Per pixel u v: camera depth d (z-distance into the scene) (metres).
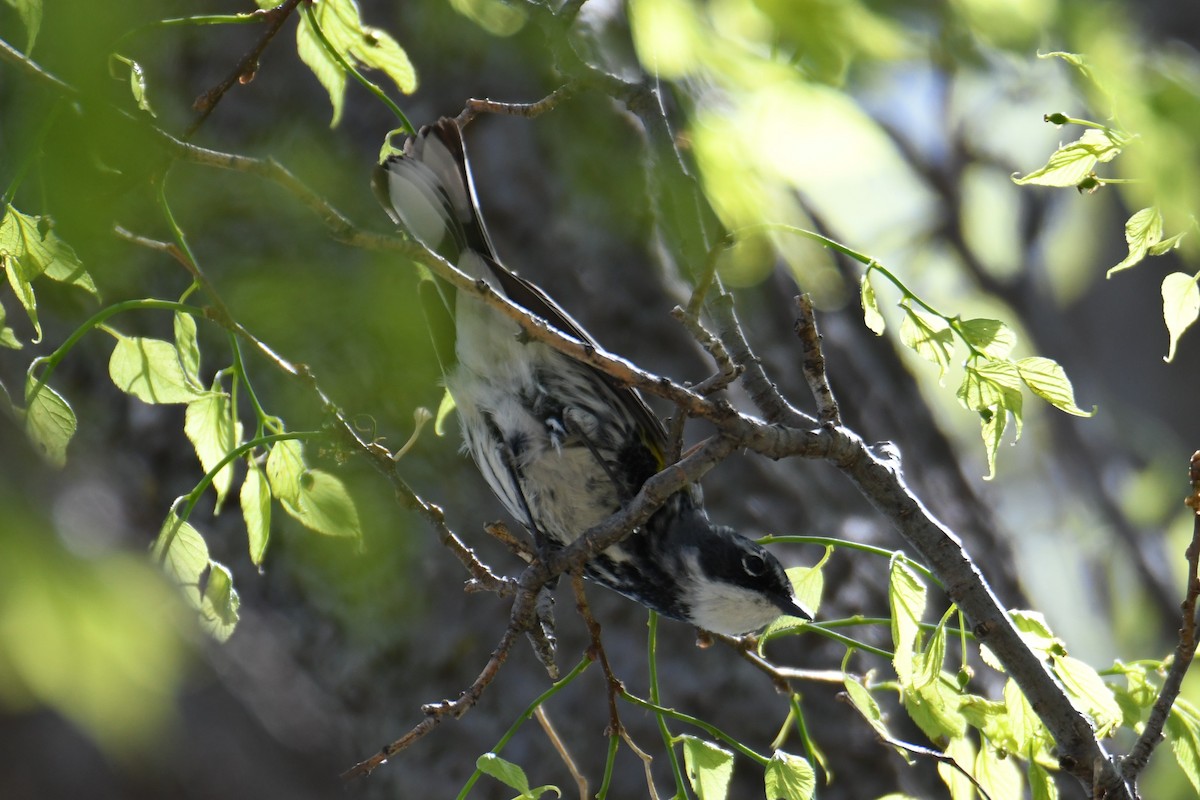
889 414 11.79
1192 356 18.28
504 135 9.50
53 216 3.24
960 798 6.11
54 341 9.45
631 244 9.63
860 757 9.20
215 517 9.28
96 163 3.24
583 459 7.56
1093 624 18.45
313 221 4.23
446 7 4.98
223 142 8.90
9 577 2.51
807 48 4.46
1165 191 5.43
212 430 6.08
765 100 4.79
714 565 7.85
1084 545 18.41
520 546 6.11
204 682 4.37
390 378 3.89
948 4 4.88
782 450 5.69
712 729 5.80
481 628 9.11
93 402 9.41
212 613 5.63
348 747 7.49
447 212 7.09
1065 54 5.27
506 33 4.93
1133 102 5.39
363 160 8.82
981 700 5.91
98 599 2.58
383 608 8.85
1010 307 19.14
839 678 6.06
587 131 5.12
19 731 3.81
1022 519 18.84
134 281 9.07
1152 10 14.98
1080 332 19.25
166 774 4.02
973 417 18.33
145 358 6.00
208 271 5.93
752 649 6.45
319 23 6.27
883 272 5.48
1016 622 6.10
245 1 9.43
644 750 9.08
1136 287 18.81
